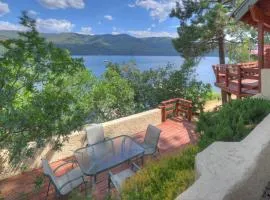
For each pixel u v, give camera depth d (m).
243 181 2.41
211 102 16.50
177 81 14.21
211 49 18.56
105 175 6.29
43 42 4.32
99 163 5.43
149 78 14.95
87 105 9.21
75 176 5.64
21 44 4.21
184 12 17.59
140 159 6.63
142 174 3.26
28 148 4.93
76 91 8.44
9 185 6.16
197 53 17.98
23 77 4.43
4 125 3.82
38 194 5.71
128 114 12.67
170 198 2.60
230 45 18.86
